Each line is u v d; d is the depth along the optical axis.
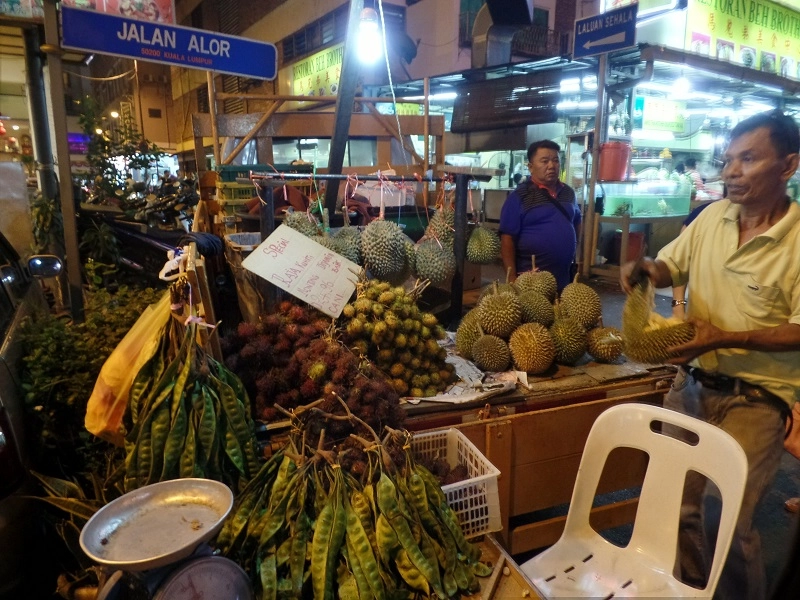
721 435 1.71
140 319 2.09
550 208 3.53
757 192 1.88
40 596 2.21
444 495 1.84
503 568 1.81
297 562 1.63
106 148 5.98
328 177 2.97
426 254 2.88
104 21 3.37
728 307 2.04
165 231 4.76
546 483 2.51
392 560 1.70
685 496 2.14
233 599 1.49
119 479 1.96
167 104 22.47
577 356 2.68
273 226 2.88
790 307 1.93
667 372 2.68
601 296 7.42
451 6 11.10
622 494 3.28
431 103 10.61
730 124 10.94
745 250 1.95
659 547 1.85
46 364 2.48
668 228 9.01
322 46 12.74
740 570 2.06
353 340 2.43
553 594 1.74
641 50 6.63
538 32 12.46
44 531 2.31
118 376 2.00
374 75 11.39
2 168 4.56
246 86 16.80
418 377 2.41
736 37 9.55
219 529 1.50
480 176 3.28
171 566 1.40
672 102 9.83
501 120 8.38
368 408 1.98
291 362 2.24
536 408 2.47
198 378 1.87
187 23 21.94
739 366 2.04
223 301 3.09
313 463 1.77
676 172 9.87
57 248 5.18
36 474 2.12
